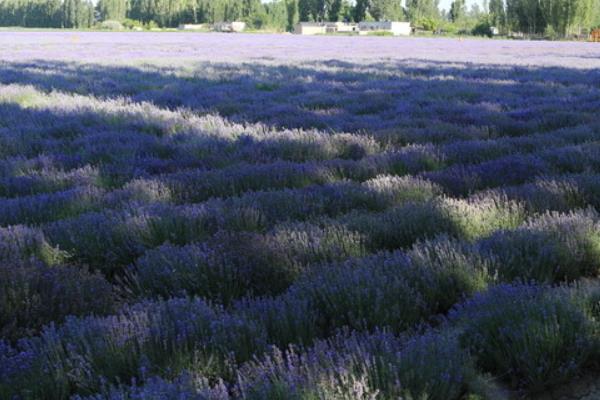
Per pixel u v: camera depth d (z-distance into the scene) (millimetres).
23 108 11359
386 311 3094
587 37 88938
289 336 2939
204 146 7969
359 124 9898
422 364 2494
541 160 6793
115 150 7625
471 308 3143
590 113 11016
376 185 5785
